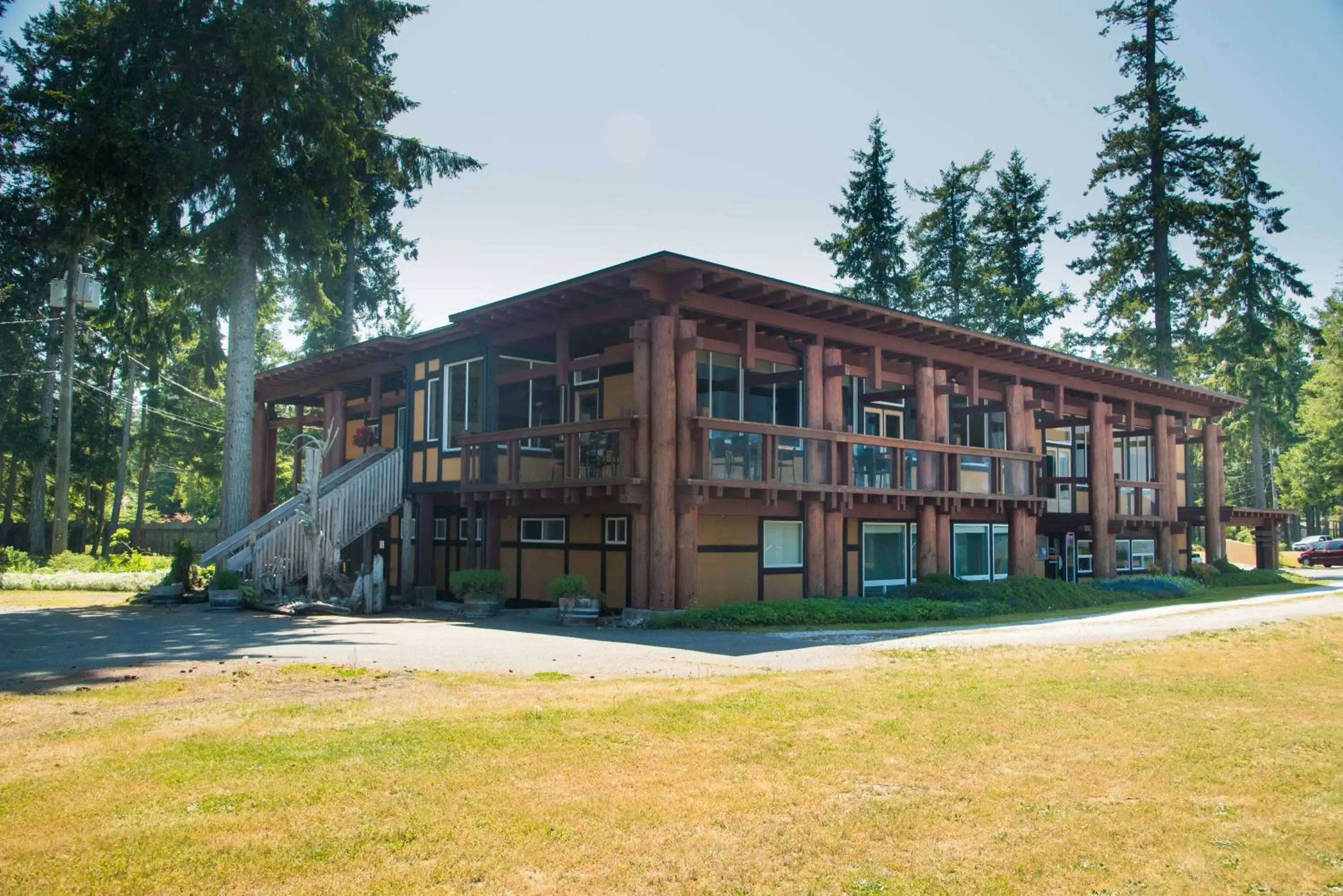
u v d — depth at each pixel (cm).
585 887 453
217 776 595
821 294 1825
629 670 1048
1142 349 4141
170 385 4481
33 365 3769
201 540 4444
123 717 753
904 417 2511
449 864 474
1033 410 2541
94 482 4338
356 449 2783
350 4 2308
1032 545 2509
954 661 1137
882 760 671
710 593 1909
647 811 557
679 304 1716
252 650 1202
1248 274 3994
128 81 2186
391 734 704
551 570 2141
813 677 997
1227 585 2975
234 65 2206
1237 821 561
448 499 2262
